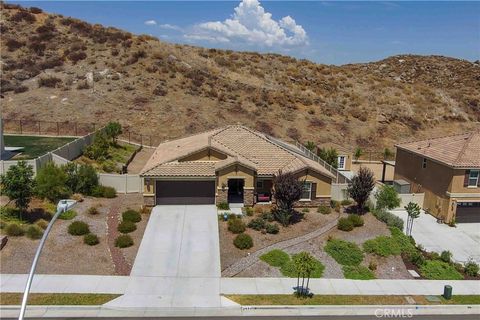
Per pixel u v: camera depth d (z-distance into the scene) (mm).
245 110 62531
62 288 21062
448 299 22156
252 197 32750
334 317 20016
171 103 59875
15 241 24625
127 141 51562
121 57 68438
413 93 79625
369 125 65312
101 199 33219
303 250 26250
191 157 33562
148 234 27562
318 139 59500
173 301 20609
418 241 30125
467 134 38031
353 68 108500
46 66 63250
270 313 20078
